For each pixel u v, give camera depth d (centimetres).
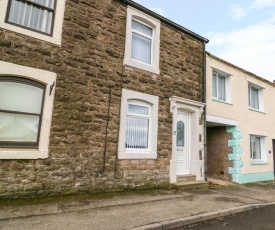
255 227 479
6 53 537
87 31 668
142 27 826
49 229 375
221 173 1116
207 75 999
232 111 1091
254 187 963
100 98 671
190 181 851
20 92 557
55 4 625
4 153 510
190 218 479
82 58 648
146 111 789
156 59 815
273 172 1282
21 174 532
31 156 543
